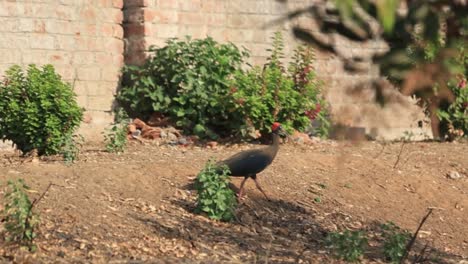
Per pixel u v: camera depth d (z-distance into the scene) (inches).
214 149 621.9
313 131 675.4
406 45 153.3
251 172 470.0
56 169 478.3
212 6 716.7
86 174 476.1
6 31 635.5
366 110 159.5
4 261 353.1
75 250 377.1
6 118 542.0
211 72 666.2
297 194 516.4
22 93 544.1
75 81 665.6
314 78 662.5
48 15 655.1
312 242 449.4
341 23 150.1
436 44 155.9
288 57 735.1
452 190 575.2
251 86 651.5
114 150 580.1
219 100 651.5
